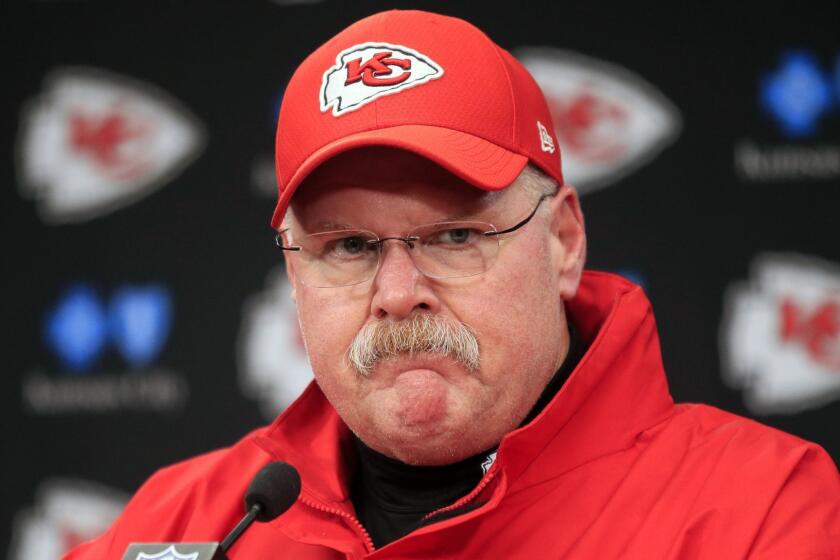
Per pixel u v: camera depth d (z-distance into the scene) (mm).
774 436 4832
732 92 8617
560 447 4836
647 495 4684
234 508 5438
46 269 9547
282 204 4699
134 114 9570
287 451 5262
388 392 4559
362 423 4719
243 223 9375
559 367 5168
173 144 9508
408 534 4695
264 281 9312
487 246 4594
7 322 9539
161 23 9586
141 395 9367
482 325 4527
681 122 8672
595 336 5438
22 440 9445
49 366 9477
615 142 8766
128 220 9500
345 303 4656
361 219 4590
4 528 9406
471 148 4605
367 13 9312
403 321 4512
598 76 8828
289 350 9234
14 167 9641
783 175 8508
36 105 9664
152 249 9453
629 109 8766
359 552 4840
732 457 4703
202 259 9391
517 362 4617
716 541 4387
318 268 4773
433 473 4941
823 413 8336
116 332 9445
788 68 8555
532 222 4723
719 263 8539
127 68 9602
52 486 9383
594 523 4656
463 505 4727
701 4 8711
